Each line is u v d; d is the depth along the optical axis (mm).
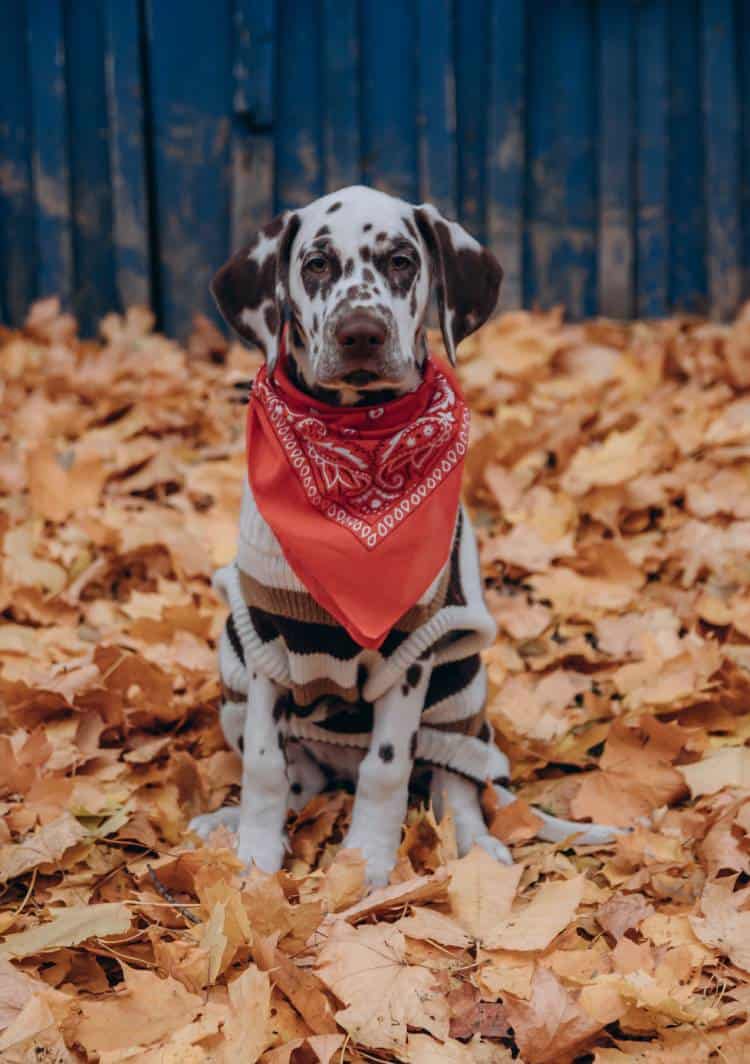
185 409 4824
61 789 2736
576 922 2453
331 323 2471
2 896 2559
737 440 4355
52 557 3900
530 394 4945
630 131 5430
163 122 5316
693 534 3904
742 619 3463
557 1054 2107
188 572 3850
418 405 2604
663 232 5500
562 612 3693
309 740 2895
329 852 2760
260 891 2312
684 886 2574
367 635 2439
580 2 5336
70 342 5293
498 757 2932
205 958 2244
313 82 5320
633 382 4953
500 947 2318
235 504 4195
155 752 2996
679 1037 2135
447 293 2691
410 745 2637
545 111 5438
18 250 5434
